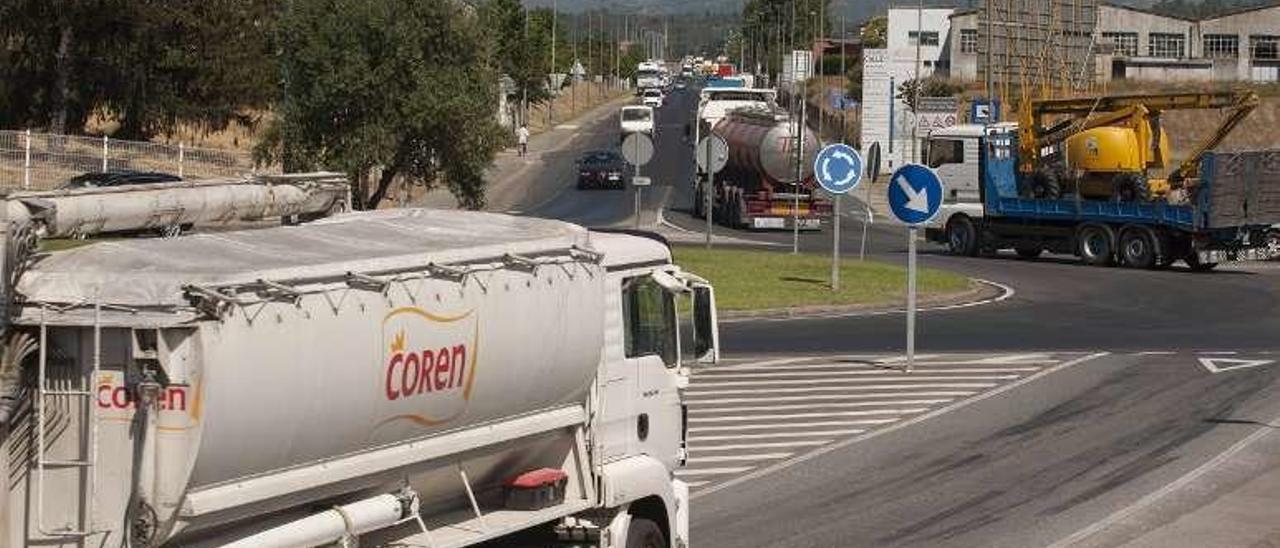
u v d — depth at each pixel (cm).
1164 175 4997
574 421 1215
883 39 14638
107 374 903
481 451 1138
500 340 1107
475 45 3953
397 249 1066
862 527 1675
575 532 1243
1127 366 2753
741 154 6131
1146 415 2322
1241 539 1623
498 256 1119
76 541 905
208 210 1141
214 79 7162
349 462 1009
